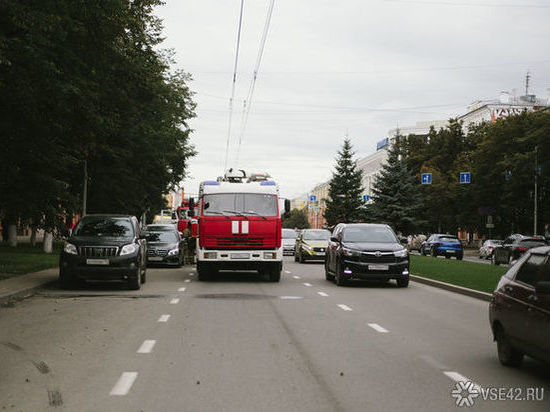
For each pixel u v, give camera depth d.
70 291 16.64
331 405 5.83
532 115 55.72
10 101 17.00
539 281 7.01
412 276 22.33
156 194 41.06
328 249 21.45
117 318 11.59
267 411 5.62
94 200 36.19
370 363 7.77
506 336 7.61
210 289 17.64
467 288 17.36
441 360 8.01
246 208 20.42
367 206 66.94
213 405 5.80
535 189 52.50
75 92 16.45
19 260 27.03
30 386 6.50
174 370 7.28
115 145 33.25
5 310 12.70
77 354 8.20
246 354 8.27
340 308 13.45
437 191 69.75
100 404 5.82
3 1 14.48
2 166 20.05
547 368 7.57
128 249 17.03
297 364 7.66
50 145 20.20
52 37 15.80
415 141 84.62
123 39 20.28
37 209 22.66
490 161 58.06
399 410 5.68
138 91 22.78
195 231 30.45
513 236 39.56
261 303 14.23
